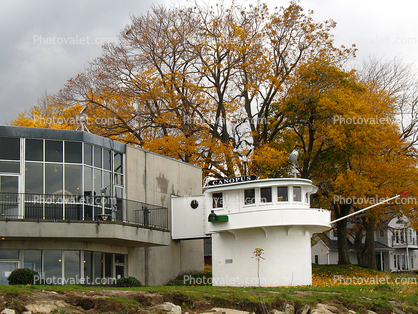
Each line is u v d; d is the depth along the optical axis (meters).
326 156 42.12
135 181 30.28
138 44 42.62
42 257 24.73
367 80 45.12
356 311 20.69
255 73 41.78
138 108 42.66
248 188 28.00
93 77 42.91
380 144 37.97
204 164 43.88
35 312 15.38
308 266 27.39
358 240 54.31
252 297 19.75
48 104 47.91
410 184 36.59
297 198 27.52
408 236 66.94
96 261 27.03
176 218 33.38
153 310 17.08
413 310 21.89
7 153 24.28
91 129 41.81
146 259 31.22
